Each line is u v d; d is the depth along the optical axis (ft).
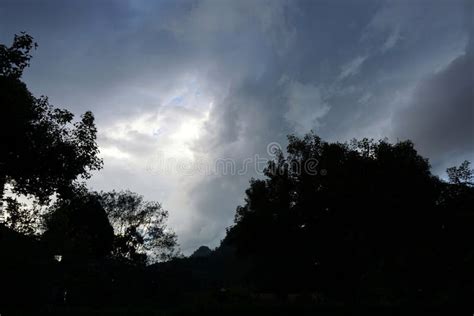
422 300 118.32
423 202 111.86
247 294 150.51
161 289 171.63
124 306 138.21
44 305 91.35
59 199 83.20
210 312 100.63
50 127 71.77
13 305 85.10
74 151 73.36
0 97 60.49
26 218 82.53
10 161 68.90
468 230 119.14
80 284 120.06
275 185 120.57
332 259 113.91
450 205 122.11
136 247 195.11
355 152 113.29
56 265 101.45
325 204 110.83
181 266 198.70
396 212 107.65
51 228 91.56
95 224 177.99
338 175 109.50
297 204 116.06
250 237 120.37
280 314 102.06
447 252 120.06
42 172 72.59
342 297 117.29
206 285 224.94
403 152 111.75
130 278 164.25
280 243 116.88
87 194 95.61
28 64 64.64
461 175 126.00
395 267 120.88
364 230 110.11
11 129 63.93
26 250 85.10
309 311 102.94
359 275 116.98
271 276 125.18
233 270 226.17
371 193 105.70
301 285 122.93
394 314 106.22
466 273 117.70
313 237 114.32
